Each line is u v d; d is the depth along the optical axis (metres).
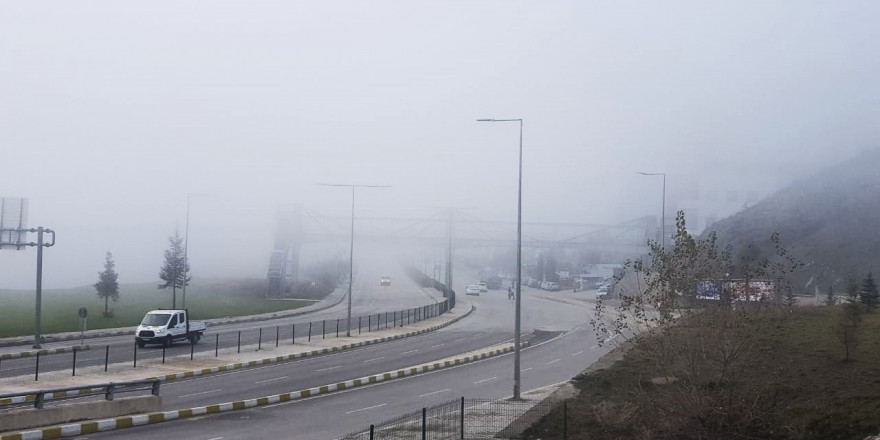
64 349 42.25
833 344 26.33
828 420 19.06
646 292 22.03
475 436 21.00
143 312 70.62
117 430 22.52
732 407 20.14
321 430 23.19
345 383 32.28
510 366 40.09
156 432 22.34
